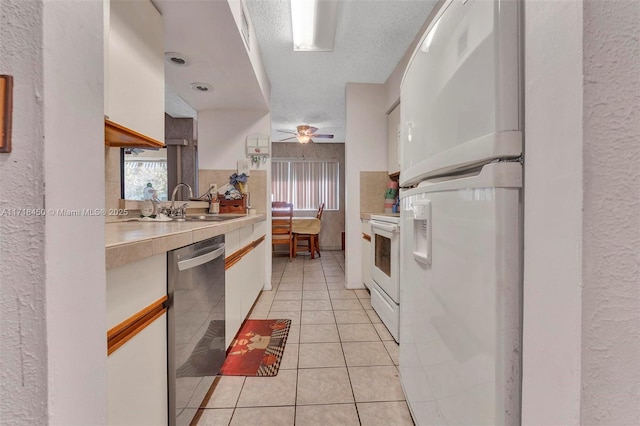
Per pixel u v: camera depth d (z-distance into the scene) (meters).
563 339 0.44
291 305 2.63
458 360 0.75
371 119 3.10
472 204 0.69
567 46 0.43
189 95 2.57
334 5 1.82
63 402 0.38
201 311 1.20
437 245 0.87
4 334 0.35
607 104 0.40
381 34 2.18
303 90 3.25
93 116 0.43
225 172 3.01
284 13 1.93
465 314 0.72
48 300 0.36
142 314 0.81
